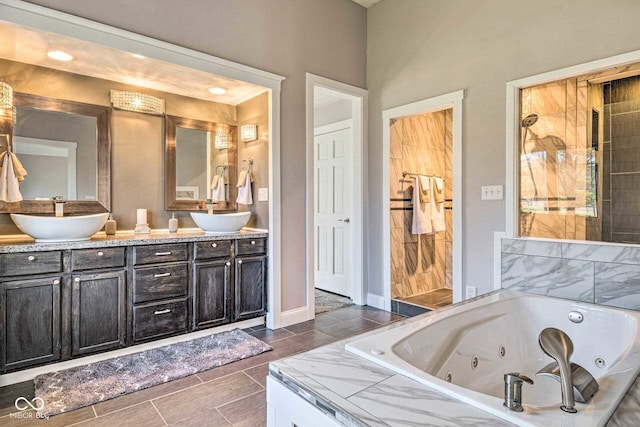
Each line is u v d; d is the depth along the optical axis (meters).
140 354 2.56
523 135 2.88
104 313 2.41
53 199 2.70
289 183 3.32
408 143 4.06
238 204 3.69
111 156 2.98
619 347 1.93
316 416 1.12
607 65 2.42
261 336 3.01
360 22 3.94
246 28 3.03
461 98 3.16
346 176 4.32
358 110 3.95
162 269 2.65
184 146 3.38
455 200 3.19
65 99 2.77
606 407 1.06
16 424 1.78
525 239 2.79
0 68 2.52
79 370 2.30
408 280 4.07
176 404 1.98
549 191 2.81
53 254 2.21
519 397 1.04
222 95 3.42
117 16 2.40
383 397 1.10
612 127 2.64
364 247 3.98
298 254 3.40
